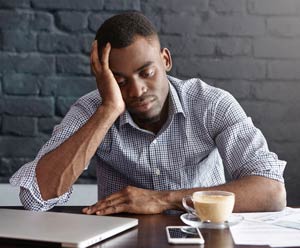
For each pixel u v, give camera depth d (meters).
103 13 2.10
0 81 2.09
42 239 0.98
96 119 1.38
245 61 2.13
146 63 1.38
